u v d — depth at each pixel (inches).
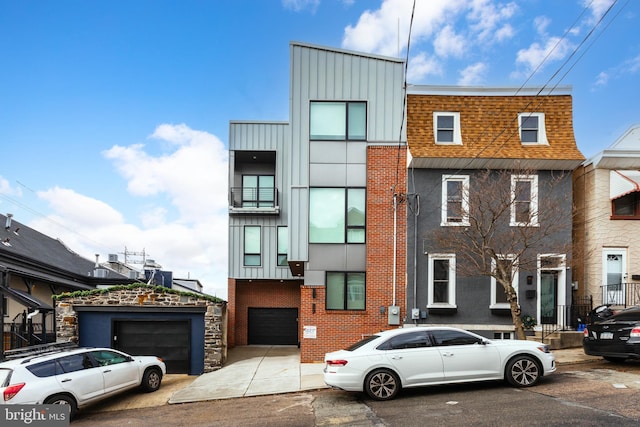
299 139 597.3
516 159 557.3
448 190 578.9
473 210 512.4
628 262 568.1
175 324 599.2
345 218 588.1
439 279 570.6
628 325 394.6
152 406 409.7
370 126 597.3
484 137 584.1
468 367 349.7
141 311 595.2
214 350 587.2
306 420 306.2
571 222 553.0
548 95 599.2
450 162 568.7
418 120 596.7
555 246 542.6
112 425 338.3
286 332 848.3
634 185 553.9
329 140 597.3
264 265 817.5
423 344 356.2
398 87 603.8
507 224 540.7
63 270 857.5
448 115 600.7
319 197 591.8
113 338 593.3
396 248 576.4
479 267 495.8
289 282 855.1
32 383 345.7
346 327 568.7
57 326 585.3
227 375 527.2
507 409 292.5
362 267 581.9
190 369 585.0
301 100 601.3
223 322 626.5
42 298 796.6
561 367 427.5
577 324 558.3
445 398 333.7
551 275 577.9
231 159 809.5
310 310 573.6
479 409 297.1
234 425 308.8
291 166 594.9
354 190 591.8
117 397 449.4
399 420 286.4
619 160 571.5
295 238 584.7
